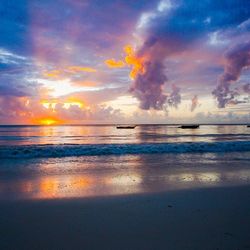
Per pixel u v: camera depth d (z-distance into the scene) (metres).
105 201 6.42
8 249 3.92
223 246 3.98
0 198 6.63
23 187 7.82
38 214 5.47
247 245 4.02
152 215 5.41
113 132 70.62
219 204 6.21
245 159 14.38
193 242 4.13
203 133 63.19
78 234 4.46
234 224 4.90
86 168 11.43
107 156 15.61
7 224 4.91
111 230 4.62
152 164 12.60
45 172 10.43
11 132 68.88
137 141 34.47
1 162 13.13
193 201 6.45
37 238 4.30
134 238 4.30
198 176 9.68
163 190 7.55
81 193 7.15
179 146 19.62
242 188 7.86
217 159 14.40
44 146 19.16
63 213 5.54
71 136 49.59
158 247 3.97
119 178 9.26
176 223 4.95
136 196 6.89
